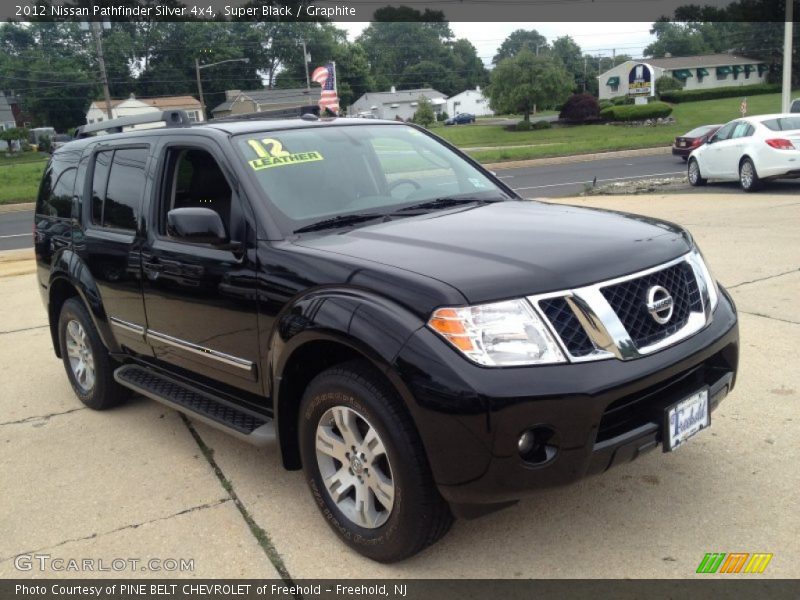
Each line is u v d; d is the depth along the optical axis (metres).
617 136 48.56
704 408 3.18
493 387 2.67
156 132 4.48
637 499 3.53
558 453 2.74
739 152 15.34
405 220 3.76
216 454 4.42
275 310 3.38
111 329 4.77
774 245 8.81
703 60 91.12
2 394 5.84
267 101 79.19
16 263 12.55
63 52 89.31
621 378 2.78
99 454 4.53
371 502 3.13
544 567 3.08
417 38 130.12
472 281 2.84
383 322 2.87
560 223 3.54
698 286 3.31
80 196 5.03
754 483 3.58
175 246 4.03
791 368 4.95
